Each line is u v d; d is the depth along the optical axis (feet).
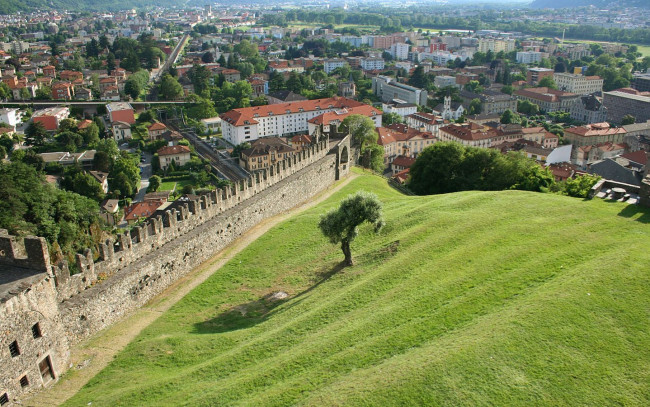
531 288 158.61
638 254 167.02
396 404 116.57
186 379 144.56
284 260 234.79
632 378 119.03
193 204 240.73
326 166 379.76
